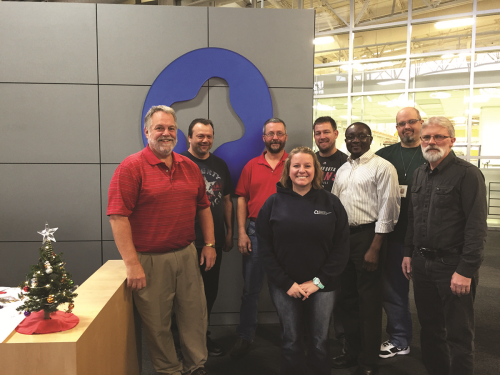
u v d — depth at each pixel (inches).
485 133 303.7
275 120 97.9
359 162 87.9
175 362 78.0
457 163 71.9
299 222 69.4
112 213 67.7
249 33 114.7
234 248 118.3
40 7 108.8
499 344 102.8
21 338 47.1
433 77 308.7
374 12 321.7
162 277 74.0
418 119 95.1
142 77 112.8
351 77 330.3
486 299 140.3
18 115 110.3
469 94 302.0
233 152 116.2
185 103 115.3
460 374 70.8
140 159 71.7
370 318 84.8
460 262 68.9
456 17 294.4
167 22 112.4
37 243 113.0
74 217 113.6
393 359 95.7
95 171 113.3
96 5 110.0
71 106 111.5
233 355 96.9
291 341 72.6
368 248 85.3
